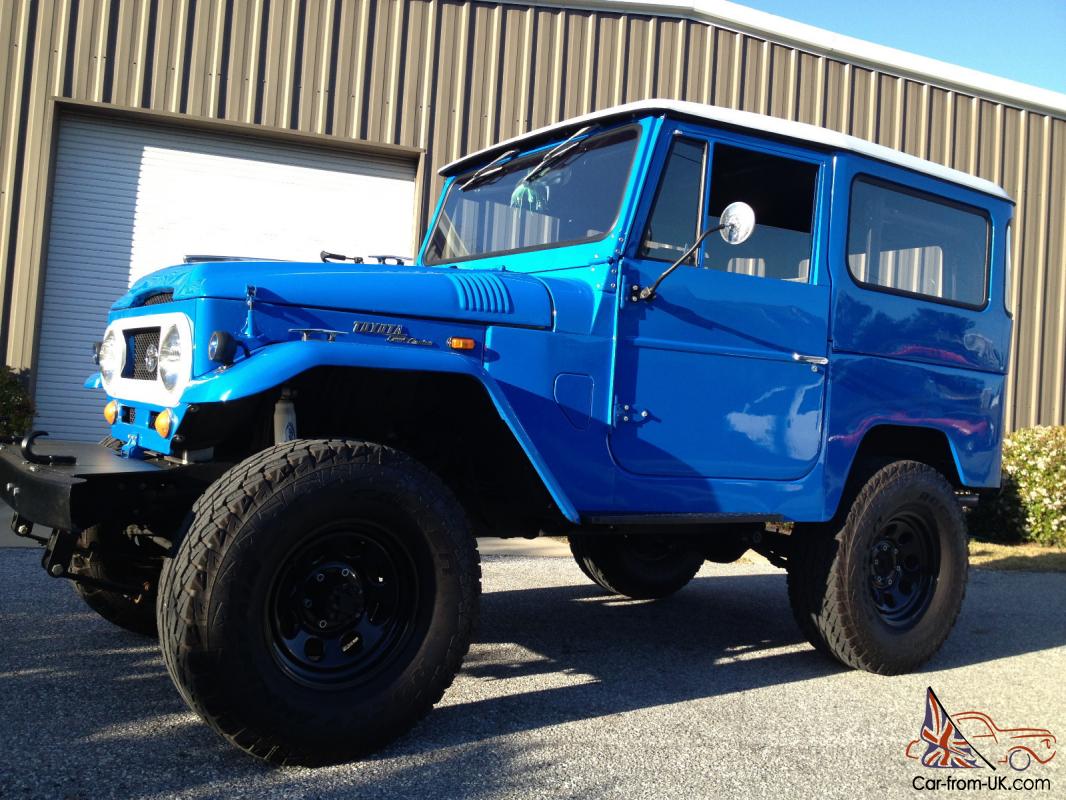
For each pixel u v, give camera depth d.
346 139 9.09
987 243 4.43
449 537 2.70
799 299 3.68
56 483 2.49
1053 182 11.37
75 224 8.71
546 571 6.02
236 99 8.85
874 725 3.22
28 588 4.50
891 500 3.89
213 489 2.48
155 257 8.91
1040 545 8.78
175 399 2.67
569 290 3.24
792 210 3.70
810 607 3.85
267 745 2.42
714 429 3.47
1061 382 11.35
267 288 2.69
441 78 9.32
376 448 2.65
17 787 2.29
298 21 8.97
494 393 2.83
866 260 3.92
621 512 3.28
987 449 4.40
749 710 3.30
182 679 2.32
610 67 9.69
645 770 2.66
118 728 2.75
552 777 2.56
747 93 10.08
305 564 2.58
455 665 2.71
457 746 2.75
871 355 3.91
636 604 5.15
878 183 3.95
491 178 4.09
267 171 9.15
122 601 3.57
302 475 2.48
